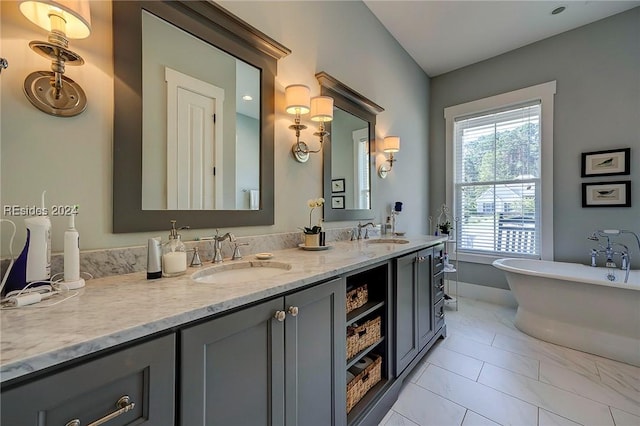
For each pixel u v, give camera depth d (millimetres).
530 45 3215
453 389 1749
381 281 1684
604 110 2795
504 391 1726
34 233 806
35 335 542
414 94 3551
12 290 769
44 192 907
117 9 1064
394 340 1700
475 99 3619
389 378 1659
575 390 1727
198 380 715
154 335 638
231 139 1493
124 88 1078
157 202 1188
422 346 2041
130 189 1096
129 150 1093
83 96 983
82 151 984
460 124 3777
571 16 2756
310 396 1084
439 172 3908
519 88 3291
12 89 853
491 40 3148
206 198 1377
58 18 877
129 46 1093
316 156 2045
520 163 3312
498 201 3467
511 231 3365
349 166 2391
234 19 1462
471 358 2113
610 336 2137
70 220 887
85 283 927
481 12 2699
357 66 2502
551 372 1923
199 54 1345
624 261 2508
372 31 2715
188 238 1299
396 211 2998
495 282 3449
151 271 990
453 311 3133
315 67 2045
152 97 1170
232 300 787
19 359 456
